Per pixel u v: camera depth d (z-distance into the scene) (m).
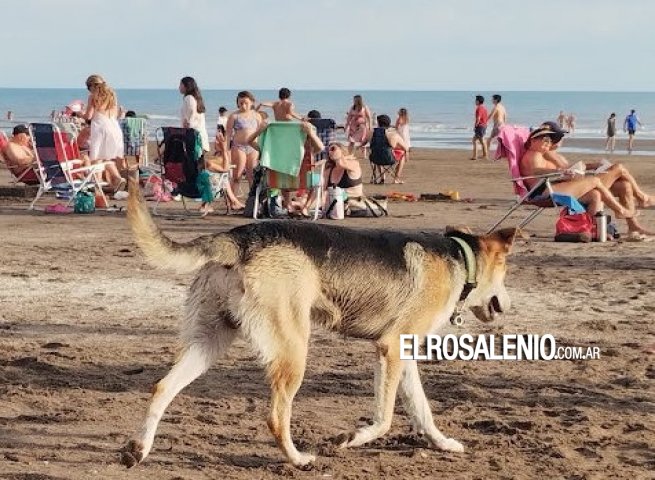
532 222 16.64
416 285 5.95
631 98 183.50
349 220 16.72
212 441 6.05
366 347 8.45
